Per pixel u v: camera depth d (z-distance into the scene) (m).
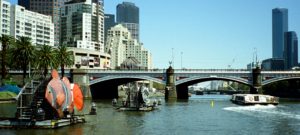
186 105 134.88
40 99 62.84
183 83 178.88
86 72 177.25
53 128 61.66
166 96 174.62
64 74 176.38
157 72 175.62
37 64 146.00
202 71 174.00
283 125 73.06
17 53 140.88
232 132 63.69
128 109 105.31
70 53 171.88
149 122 77.31
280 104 144.62
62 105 64.56
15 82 164.38
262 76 173.50
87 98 175.50
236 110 110.94
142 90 109.44
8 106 112.56
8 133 56.62
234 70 173.88
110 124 72.69
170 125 72.62
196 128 68.56
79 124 69.81
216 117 88.50
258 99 136.00
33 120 61.47
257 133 62.62
